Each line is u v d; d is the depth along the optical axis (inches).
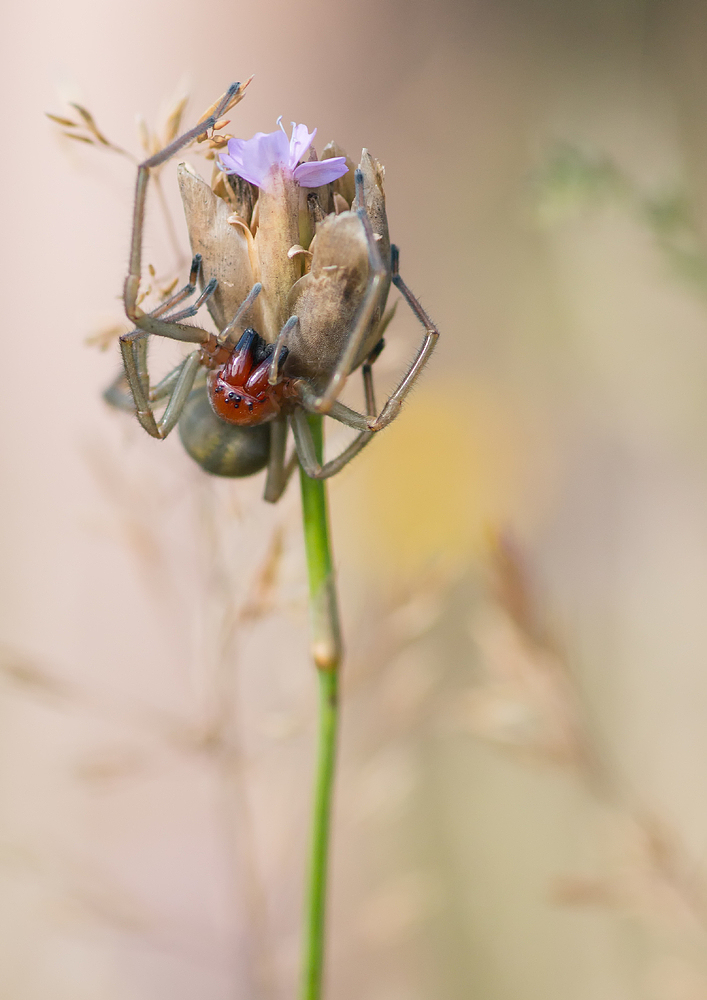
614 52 10.5
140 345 7.1
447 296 13.5
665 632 10.8
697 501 11.5
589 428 12.2
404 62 14.3
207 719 8.2
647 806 8.5
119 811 11.0
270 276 6.9
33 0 14.8
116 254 12.3
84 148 7.8
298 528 7.7
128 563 12.3
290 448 7.9
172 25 15.2
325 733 7.2
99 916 8.3
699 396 10.6
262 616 7.8
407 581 8.2
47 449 12.6
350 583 10.5
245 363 7.0
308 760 8.9
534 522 12.1
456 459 12.2
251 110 14.9
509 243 13.0
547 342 12.6
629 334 10.7
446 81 13.8
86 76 14.4
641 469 12.0
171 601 9.8
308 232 6.9
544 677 8.2
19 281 12.8
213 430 7.2
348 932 9.6
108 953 10.3
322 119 14.8
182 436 7.2
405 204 14.1
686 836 9.0
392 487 12.0
